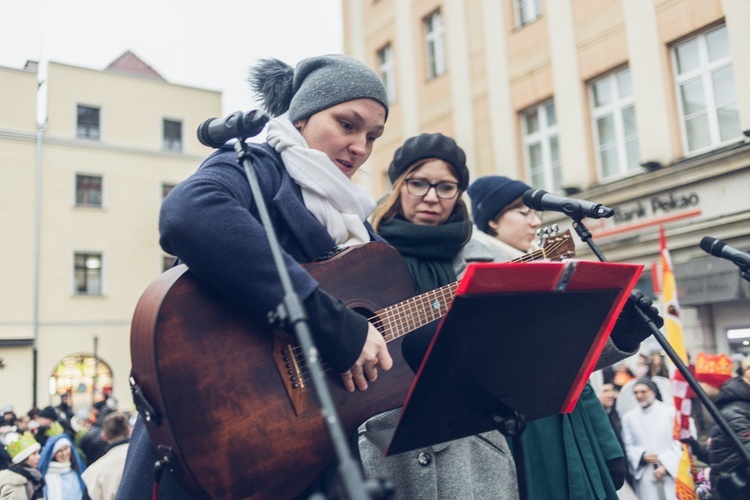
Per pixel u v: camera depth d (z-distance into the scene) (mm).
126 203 24375
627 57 9547
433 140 2508
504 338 1460
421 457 2154
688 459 4656
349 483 1019
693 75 8859
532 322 1493
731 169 8180
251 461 1563
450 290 2018
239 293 1529
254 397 1600
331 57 2000
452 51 12750
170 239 1578
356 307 1857
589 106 10336
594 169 10180
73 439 8414
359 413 1749
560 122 10617
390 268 1972
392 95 14398
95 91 24531
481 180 3312
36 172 23031
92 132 24406
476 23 12258
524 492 1619
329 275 1846
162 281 1640
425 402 1422
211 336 1586
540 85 11000
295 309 1309
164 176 25141
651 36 9188
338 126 1930
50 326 22688
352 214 1948
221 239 1521
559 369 1631
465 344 1404
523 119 11508
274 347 1654
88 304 23344
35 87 23594
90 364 23281
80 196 23922
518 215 3146
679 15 8828
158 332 1528
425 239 2412
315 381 1196
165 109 25578
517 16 11617
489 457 2203
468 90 12359
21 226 22672
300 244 1823
